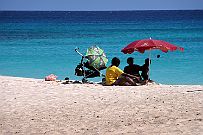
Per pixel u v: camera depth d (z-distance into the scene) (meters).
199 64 29.72
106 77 16.92
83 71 17.91
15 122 11.27
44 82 17.59
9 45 45.47
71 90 15.44
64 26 88.56
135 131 9.88
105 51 38.12
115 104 12.79
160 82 22.94
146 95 13.91
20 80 18.22
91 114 11.77
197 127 9.73
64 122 11.12
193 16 164.00
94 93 14.72
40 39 53.47
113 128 10.31
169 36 58.94
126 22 109.50
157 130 9.79
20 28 81.12
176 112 11.23
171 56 34.06
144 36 59.03
